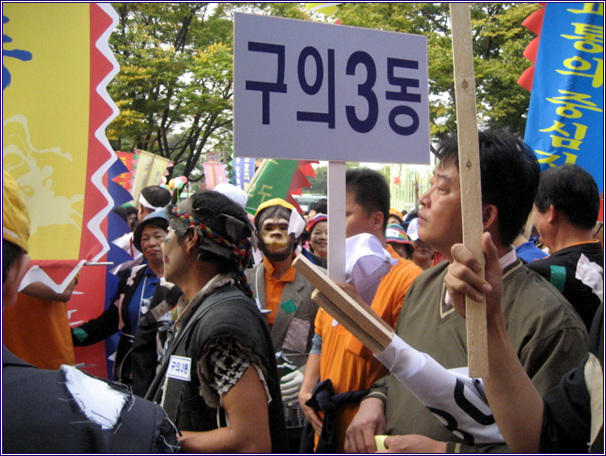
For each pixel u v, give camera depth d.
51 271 2.22
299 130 1.59
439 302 1.65
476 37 12.17
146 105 12.81
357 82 1.66
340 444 2.05
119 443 1.01
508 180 1.49
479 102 11.32
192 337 1.63
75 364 3.29
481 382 1.39
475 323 1.13
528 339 1.40
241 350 1.57
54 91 2.25
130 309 3.29
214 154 13.63
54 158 2.24
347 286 1.63
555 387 1.26
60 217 2.25
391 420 1.66
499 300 1.17
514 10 11.29
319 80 1.62
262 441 1.54
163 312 2.83
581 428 1.17
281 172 4.54
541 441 1.20
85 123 2.28
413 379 1.36
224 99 13.27
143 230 3.29
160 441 1.06
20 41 2.21
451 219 1.54
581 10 2.78
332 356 2.21
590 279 2.11
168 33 13.54
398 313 2.18
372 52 1.68
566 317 1.39
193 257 1.77
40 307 2.78
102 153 2.29
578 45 2.76
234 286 1.76
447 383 1.36
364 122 1.66
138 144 14.36
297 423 2.74
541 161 2.76
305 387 2.49
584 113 2.73
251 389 1.55
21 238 1.05
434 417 1.52
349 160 1.63
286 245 2.94
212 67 12.70
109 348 3.66
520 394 1.19
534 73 2.88
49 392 1.01
